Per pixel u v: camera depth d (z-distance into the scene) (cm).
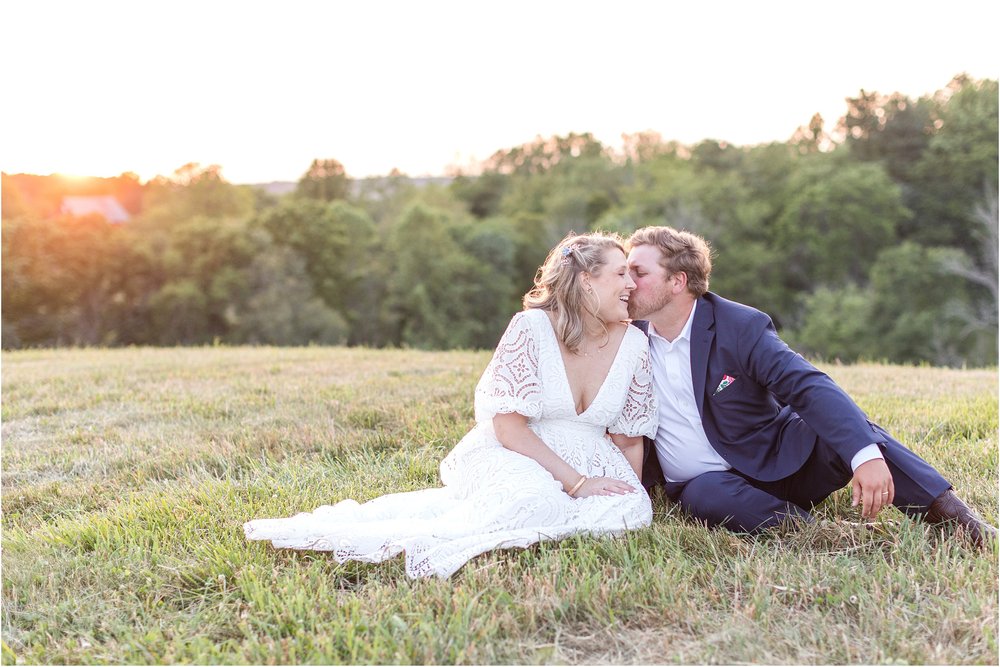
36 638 250
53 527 334
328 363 790
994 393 569
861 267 3916
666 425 329
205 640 235
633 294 317
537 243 4912
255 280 3906
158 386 652
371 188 6425
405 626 233
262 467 407
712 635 231
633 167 5550
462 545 276
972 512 287
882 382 645
